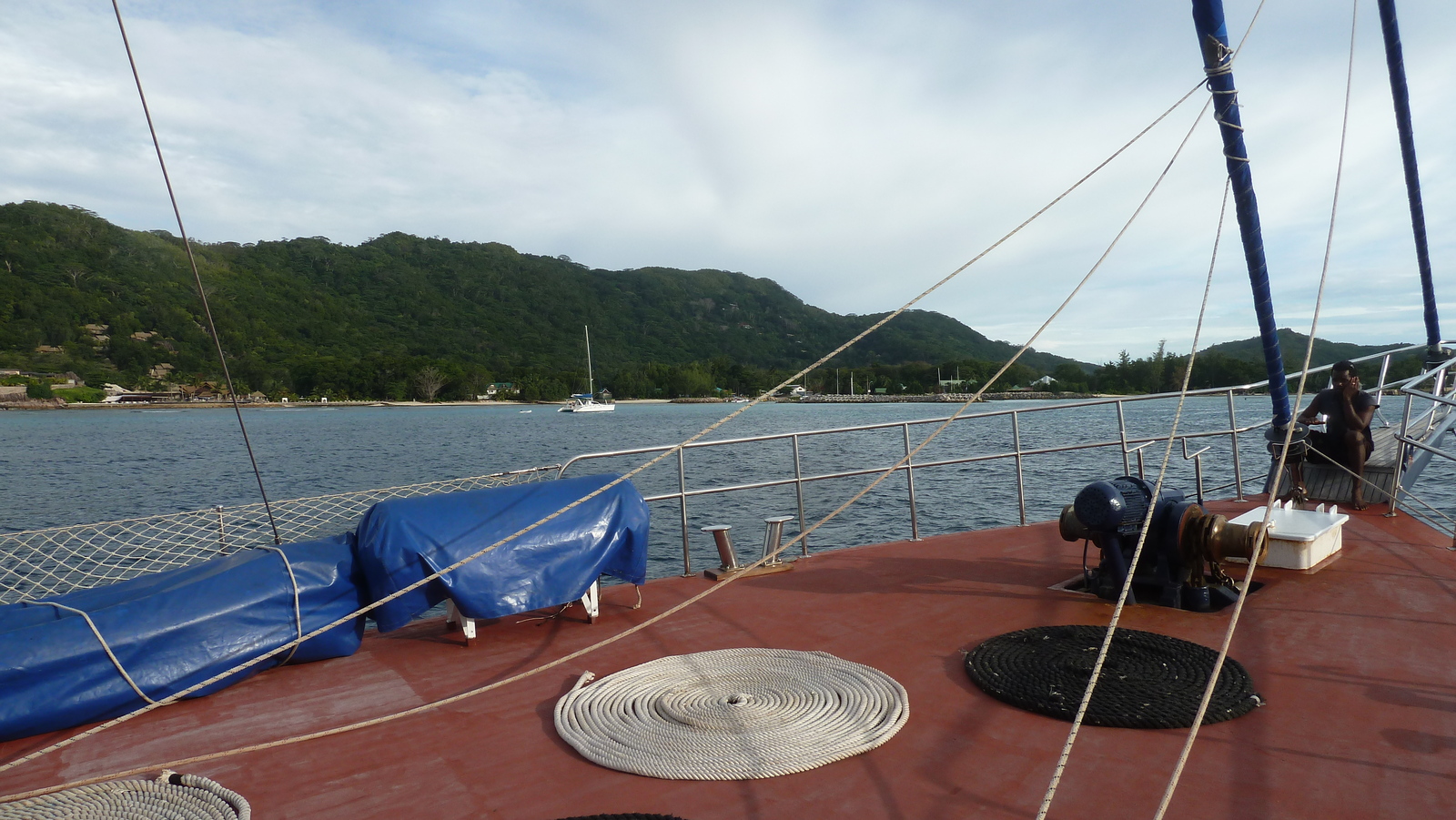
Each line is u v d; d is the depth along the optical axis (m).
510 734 3.29
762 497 20.69
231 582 4.14
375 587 4.32
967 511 17.08
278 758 3.14
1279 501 6.05
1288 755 2.78
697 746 2.97
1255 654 3.79
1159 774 2.69
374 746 3.21
